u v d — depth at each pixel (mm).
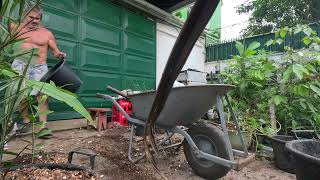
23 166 1164
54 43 3225
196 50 7848
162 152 2553
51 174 1079
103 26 5020
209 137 1912
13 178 1027
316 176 885
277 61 3080
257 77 2922
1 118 920
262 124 2863
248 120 2734
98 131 3682
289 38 5613
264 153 2588
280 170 2250
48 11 4035
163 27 6703
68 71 2719
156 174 2008
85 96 4625
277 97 2752
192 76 5137
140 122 2109
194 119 2041
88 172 1114
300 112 2863
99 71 4910
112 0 5207
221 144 1819
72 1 4426
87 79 4672
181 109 1895
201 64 8039
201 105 1906
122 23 5465
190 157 2053
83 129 3818
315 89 2611
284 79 2662
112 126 3943
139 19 5922
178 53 650
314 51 2984
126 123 3811
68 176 1059
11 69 963
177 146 2482
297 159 998
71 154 1690
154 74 6363
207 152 1922
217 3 525
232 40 7781
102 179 1837
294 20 11523
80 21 4562
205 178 1977
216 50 8039
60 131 3582
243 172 2189
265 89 3008
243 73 3123
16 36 850
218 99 1781
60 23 4219
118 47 5359
